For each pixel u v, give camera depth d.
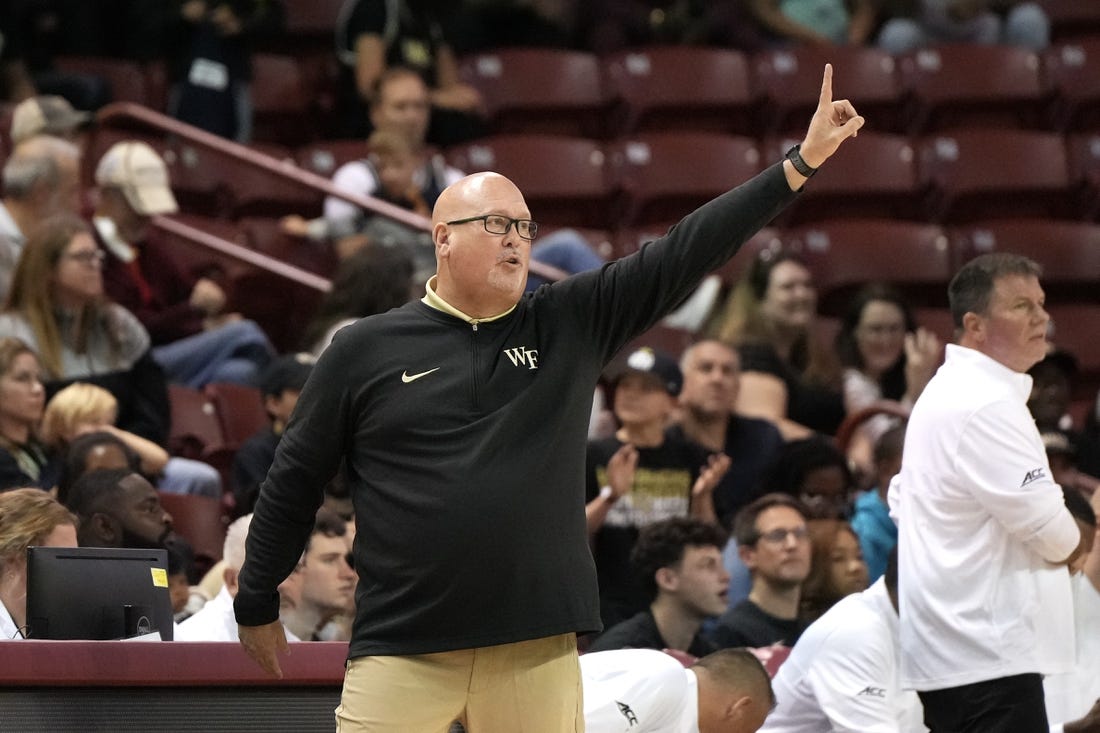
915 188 35.22
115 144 30.66
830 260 33.09
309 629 16.56
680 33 39.00
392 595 10.91
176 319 26.14
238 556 16.09
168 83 34.72
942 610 14.65
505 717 10.98
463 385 11.02
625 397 22.11
